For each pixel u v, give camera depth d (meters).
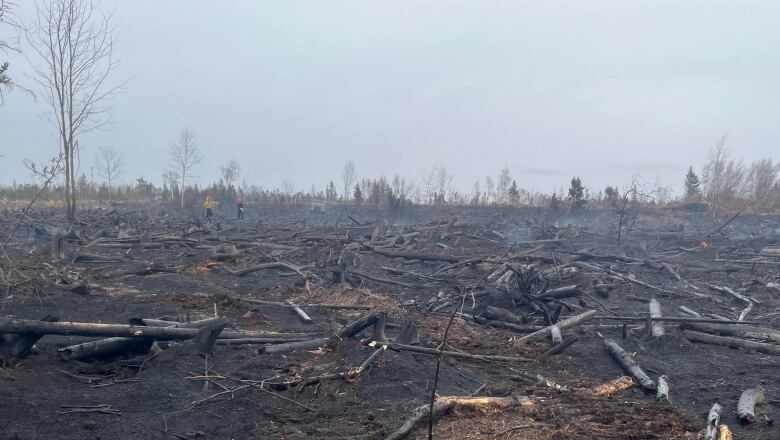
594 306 14.55
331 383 7.94
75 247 21.59
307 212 48.78
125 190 58.94
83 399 6.88
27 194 41.09
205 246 22.86
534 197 48.53
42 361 8.25
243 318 12.25
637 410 7.53
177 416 6.63
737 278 20.09
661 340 10.87
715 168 50.56
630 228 31.67
